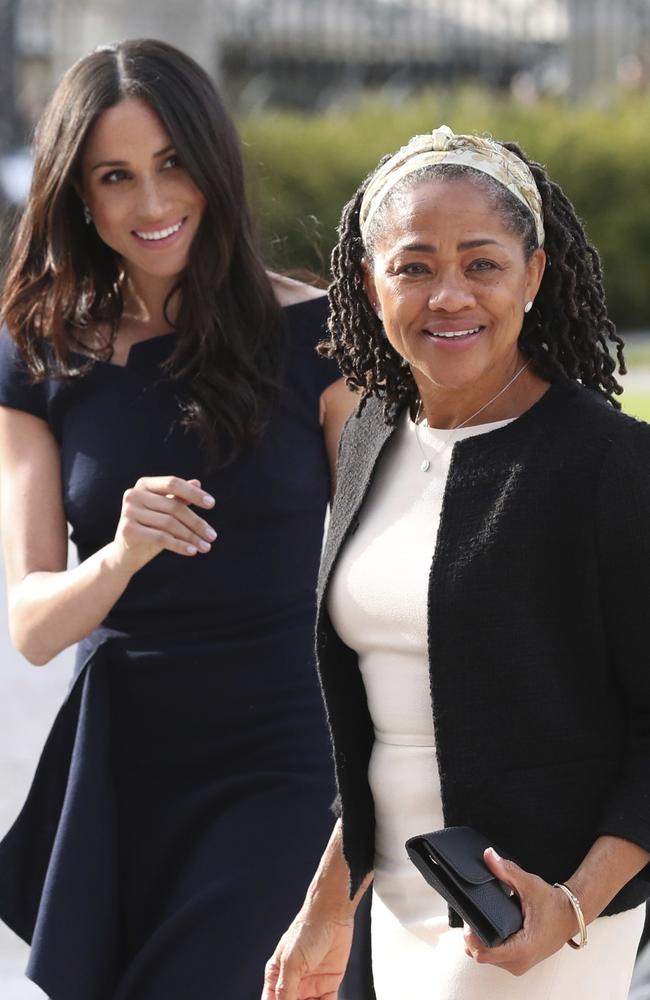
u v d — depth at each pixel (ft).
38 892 28.32
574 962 20.59
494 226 20.13
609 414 20.10
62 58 157.17
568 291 21.03
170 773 28.07
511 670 19.83
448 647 20.06
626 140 146.00
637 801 19.70
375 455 22.12
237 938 26.37
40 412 29.17
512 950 18.88
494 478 20.15
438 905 21.52
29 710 55.47
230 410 27.76
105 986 27.43
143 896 28.02
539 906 19.08
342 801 22.31
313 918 24.06
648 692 19.95
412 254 20.21
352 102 171.01
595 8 187.62
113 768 28.22
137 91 27.73
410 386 22.20
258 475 28.02
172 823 27.81
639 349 124.57
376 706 21.83
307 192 135.54
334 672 22.34
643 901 20.75
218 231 28.19
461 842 19.33
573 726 20.06
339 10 191.01
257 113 148.15
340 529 22.12
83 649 28.53
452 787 20.11
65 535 29.09
